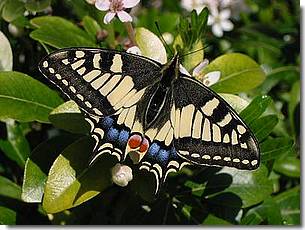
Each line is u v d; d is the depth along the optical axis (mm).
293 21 379
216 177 265
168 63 222
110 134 217
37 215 280
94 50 214
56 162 233
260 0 384
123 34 291
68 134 257
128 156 236
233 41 352
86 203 281
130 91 218
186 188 267
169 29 313
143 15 324
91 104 212
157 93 220
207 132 219
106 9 245
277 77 351
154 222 267
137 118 219
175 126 221
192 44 256
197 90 221
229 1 344
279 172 310
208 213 266
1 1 276
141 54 247
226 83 268
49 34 266
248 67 271
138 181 239
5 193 276
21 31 283
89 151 236
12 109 246
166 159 221
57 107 239
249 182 263
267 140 259
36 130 295
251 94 331
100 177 234
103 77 214
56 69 208
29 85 252
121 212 278
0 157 292
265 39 360
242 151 215
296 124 327
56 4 303
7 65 263
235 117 217
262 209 278
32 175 244
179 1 364
